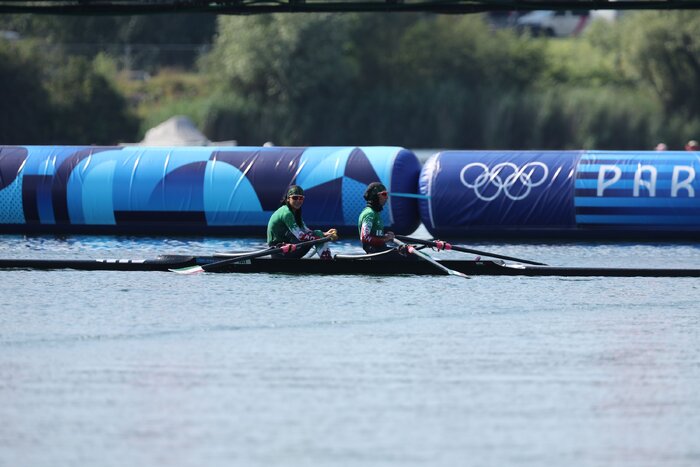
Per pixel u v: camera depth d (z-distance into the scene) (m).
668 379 40.00
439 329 48.47
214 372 40.81
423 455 31.88
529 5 87.44
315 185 78.88
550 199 77.25
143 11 90.50
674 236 77.62
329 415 35.53
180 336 46.88
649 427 34.47
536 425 34.62
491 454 31.98
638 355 43.69
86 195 81.62
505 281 60.69
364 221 63.25
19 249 75.75
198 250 74.81
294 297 55.69
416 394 37.97
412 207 79.81
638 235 77.81
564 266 67.25
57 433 33.78
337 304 54.00
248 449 32.34
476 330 48.34
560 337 46.97
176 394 37.91
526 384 39.28
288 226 63.66
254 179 79.75
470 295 56.56
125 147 83.94
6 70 199.00
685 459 31.69
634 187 76.56
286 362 42.38
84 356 43.31
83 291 57.34
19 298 55.47
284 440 33.12
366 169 78.50
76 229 83.31
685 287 59.19
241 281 60.47
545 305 54.12
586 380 39.84
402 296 56.16
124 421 34.91
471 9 88.00
